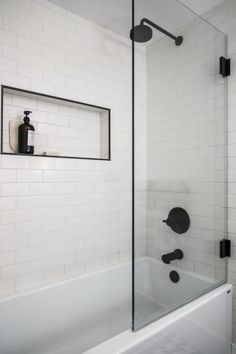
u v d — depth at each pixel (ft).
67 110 5.89
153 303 4.04
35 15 5.15
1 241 4.70
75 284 5.37
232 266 5.19
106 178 6.33
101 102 6.23
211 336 4.49
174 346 3.77
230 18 5.25
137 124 4.36
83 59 5.90
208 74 5.36
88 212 5.97
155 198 4.55
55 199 5.41
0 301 4.37
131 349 3.21
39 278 5.16
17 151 5.02
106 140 6.38
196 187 5.16
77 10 5.66
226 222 5.32
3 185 4.72
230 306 5.03
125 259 6.66
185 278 4.70
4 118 4.91
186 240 4.94
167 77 4.84
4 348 4.33
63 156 5.60
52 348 4.83
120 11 5.68
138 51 4.36
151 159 4.57
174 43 4.94
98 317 5.64
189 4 5.38
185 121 5.13
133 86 4.29
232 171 5.22
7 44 4.78
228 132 5.30
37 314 4.78
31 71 5.07
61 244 5.49
